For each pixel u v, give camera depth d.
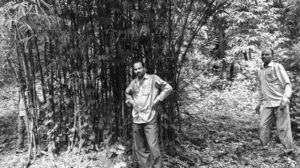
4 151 4.87
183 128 5.29
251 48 8.00
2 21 3.29
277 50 8.11
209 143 4.67
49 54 4.31
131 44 3.88
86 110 4.17
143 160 3.61
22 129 4.75
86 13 3.95
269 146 4.31
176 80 4.32
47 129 4.32
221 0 4.11
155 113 3.53
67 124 4.36
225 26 7.77
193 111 6.69
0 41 3.97
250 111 6.78
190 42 4.21
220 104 7.38
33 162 4.12
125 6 3.61
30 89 4.22
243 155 4.19
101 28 3.99
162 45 3.83
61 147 4.38
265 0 8.35
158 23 3.68
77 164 3.92
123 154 3.97
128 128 4.17
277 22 9.16
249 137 4.96
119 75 4.11
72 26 4.02
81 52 4.03
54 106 4.32
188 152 4.17
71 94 4.30
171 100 4.18
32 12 3.38
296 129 4.91
